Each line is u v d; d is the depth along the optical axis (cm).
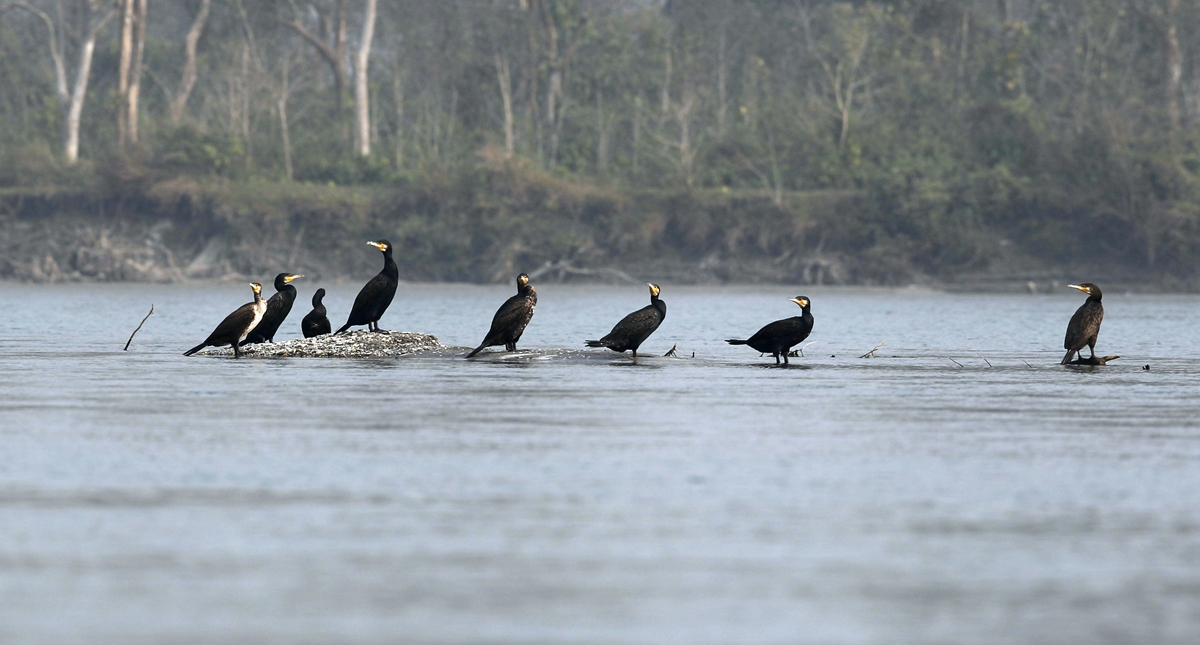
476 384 2089
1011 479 1269
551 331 3891
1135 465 1347
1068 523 1083
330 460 1348
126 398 1877
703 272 8738
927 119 9431
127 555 970
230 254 8850
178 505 1133
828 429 1597
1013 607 859
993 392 2044
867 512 1122
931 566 954
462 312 5259
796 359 2700
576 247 8825
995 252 8456
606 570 941
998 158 8956
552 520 1087
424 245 8919
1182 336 3912
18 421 1627
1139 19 9300
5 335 3606
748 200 8875
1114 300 7356
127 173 8969
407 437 1504
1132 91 9038
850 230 8694
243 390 1988
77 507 1123
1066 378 2305
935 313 5453
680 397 1931
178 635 795
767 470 1309
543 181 9019
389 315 4972
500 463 1338
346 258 8950
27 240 8856
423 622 823
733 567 950
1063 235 8500
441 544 1008
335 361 2522
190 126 9294
